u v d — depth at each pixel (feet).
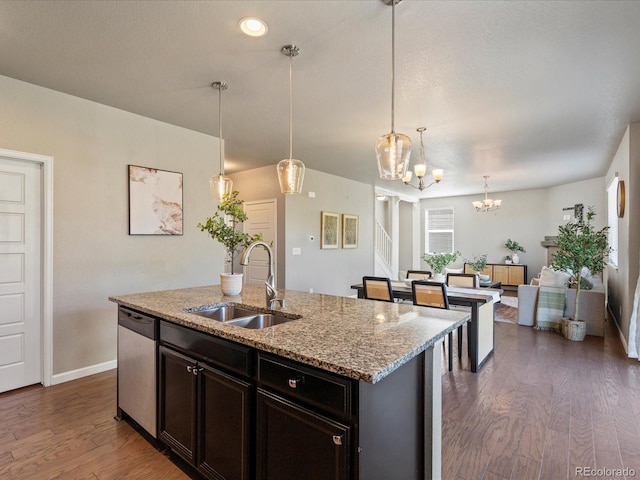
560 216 26.05
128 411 7.72
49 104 9.86
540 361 11.93
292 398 4.53
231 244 8.61
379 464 4.30
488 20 6.77
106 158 11.03
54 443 7.14
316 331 5.35
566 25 6.91
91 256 10.71
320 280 21.75
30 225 9.83
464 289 14.32
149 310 6.98
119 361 8.05
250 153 17.13
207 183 13.88
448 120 12.27
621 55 8.02
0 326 9.38
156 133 12.31
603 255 14.98
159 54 8.06
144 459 6.66
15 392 9.50
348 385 3.96
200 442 5.86
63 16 6.70
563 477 6.12
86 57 8.20
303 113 11.66
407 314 6.56
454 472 6.24
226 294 8.58
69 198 10.26
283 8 6.47
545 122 12.48
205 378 5.77
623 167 14.33
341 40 7.49
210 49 7.85
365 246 25.95
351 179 24.26
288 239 19.69
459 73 8.92
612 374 10.74
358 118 12.12
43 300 9.93
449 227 32.73
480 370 11.15
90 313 10.69
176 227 12.80
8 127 9.18
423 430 5.30
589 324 15.23
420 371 5.28
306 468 4.33
